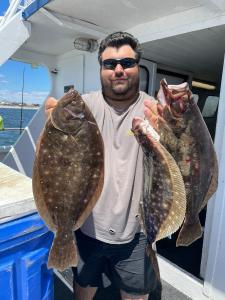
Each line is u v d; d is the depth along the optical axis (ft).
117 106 5.75
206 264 9.30
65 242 4.45
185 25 9.71
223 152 8.37
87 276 6.46
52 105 4.47
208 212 9.24
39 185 4.17
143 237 6.09
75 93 4.20
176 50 12.76
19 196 4.63
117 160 5.64
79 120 4.20
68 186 4.33
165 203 4.05
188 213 4.33
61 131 4.15
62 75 16.80
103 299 8.92
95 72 13.92
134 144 5.55
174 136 4.19
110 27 11.61
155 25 10.64
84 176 4.38
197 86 19.83
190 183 4.27
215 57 13.89
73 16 10.77
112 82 5.45
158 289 9.54
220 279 8.49
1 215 4.22
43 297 5.02
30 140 18.26
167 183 3.98
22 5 12.10
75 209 4.47
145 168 4.37
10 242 4.36
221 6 8.45
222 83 8.52
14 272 4.54
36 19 10.96
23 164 18.58
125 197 5.58
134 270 6.11
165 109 4.11
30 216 4.54
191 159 4.23
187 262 11.10
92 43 13.05
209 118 18.06
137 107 5.70
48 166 4.18
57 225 4.39
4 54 11.00
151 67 14.75
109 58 5.39
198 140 4.20
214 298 8.64
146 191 4.39
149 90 14.94
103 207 5.76
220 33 10.11
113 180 5.65
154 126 4.27
